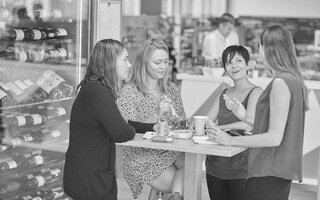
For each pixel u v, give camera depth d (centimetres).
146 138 352
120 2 516
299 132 317
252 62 659
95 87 312
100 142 317
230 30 799
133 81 388
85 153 316
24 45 394
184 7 1078
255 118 324
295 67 319
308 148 600
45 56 408
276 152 314
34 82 399
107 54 317
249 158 323
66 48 430
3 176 381
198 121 369
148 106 382
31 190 405
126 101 380
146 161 373
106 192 319
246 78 393
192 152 329
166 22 1044
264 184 316
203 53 809
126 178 382
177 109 399
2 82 374
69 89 430
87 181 315
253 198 319
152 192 396
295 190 597
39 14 405
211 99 653
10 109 379
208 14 1073
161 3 1049
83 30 443
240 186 378
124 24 906
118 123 311
